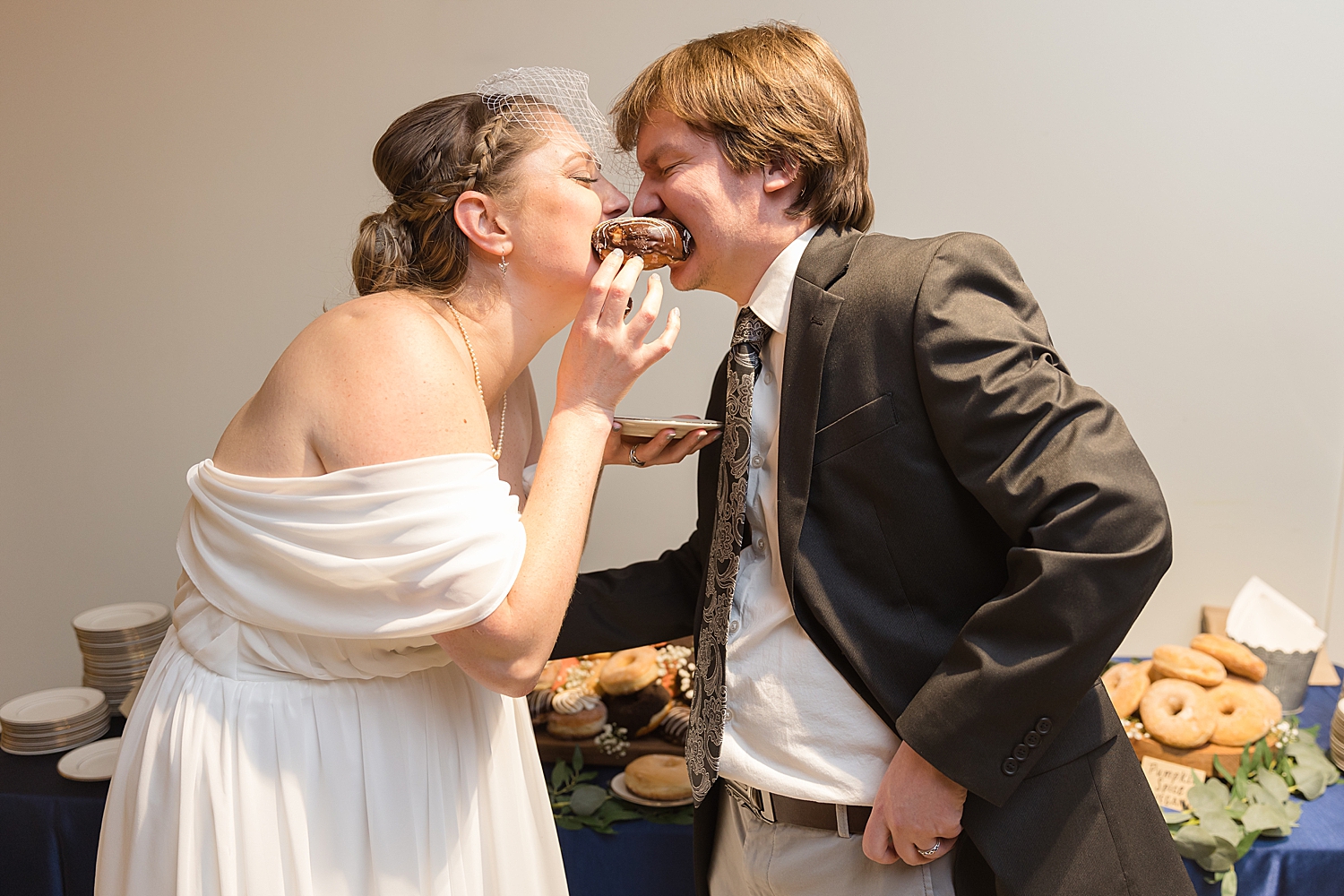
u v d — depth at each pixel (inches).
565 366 47.4
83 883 75.3
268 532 43.4
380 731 46.9
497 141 47.4
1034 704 41.6
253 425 45.9
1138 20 88.4
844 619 47.5
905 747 45.4
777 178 49.3
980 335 42.8
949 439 43.6
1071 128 90.6
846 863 50.5
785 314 49.8
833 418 47.3
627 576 63.2
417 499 41.4
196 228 98.7
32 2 95.7
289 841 45.5
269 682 46.1
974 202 92.6
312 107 96.3
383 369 42.8
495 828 52.1
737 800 54.9
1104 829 46.1
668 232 48.8
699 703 54.1
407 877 47.1
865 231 54.2
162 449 102.9
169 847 46.1
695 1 91.8
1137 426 95.3
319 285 99.0
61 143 97.9
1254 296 91.5
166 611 92.3
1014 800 45.3
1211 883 67.7
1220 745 74.8
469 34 94.1
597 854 73.3
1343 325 90.8
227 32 95.3
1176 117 89.4
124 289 100.2
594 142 51.9
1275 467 94.4
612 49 93.4
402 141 49.2
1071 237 92.4
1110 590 40.1
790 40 50.4
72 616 106.2
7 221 99.5
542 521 44.8
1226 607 97.6
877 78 91.3
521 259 48.3
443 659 49.4
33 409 102.7
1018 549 41.8
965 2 89.4
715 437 56.6
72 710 84.4
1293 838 68.7
